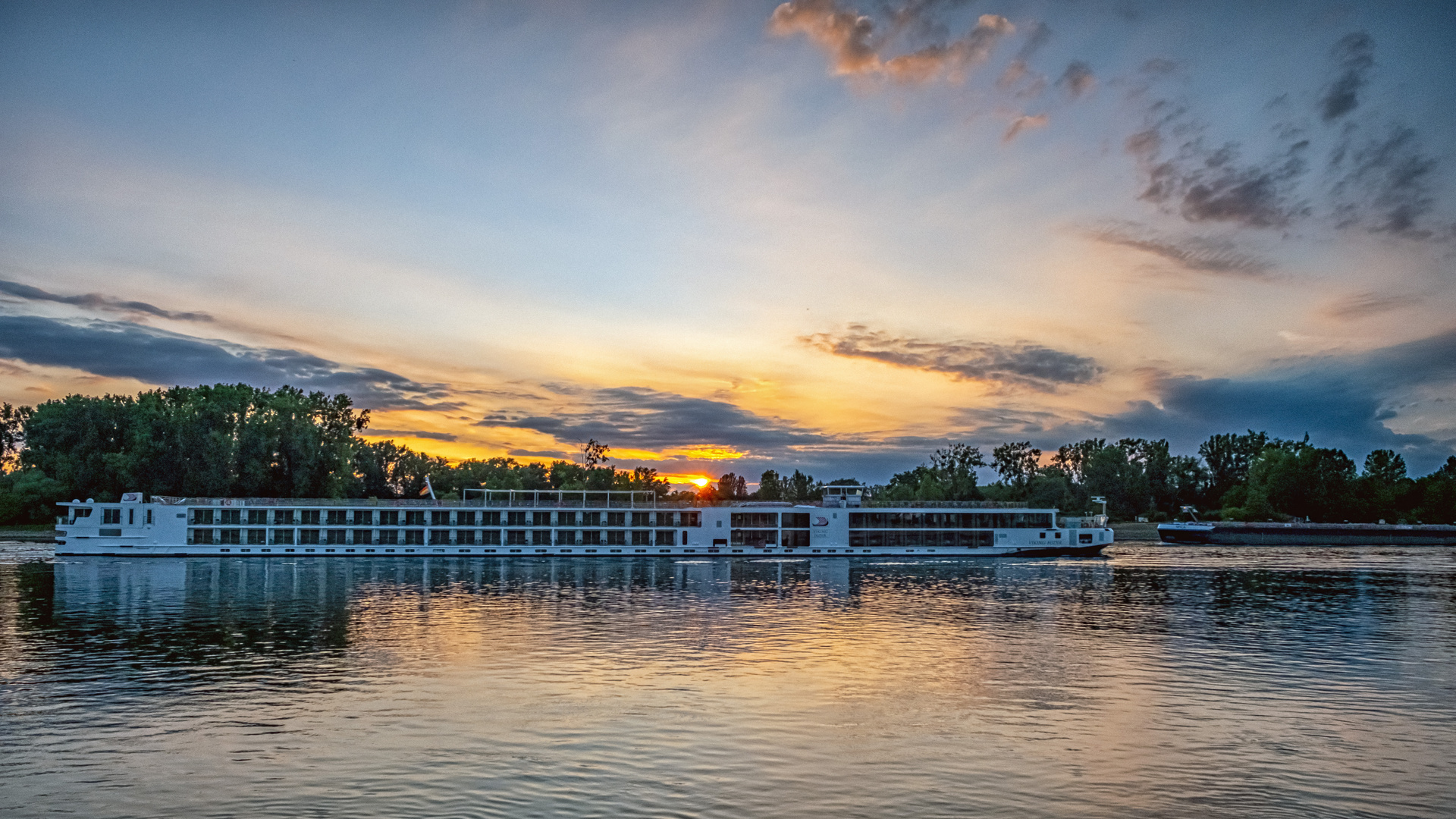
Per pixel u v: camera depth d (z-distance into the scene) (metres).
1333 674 57.53
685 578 115.69
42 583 101.81
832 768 38.28
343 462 180.88
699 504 152.75
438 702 48.69
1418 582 118.38
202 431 171.88
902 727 44.28
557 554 145.50
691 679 54.62
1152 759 39.81
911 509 152.25
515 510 146.25
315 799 34.56
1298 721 46.22
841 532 150.62
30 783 36.34
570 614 81.31
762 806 34.06
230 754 39.84
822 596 96.88
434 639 67.88
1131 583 113.94
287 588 99.38
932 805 34.34
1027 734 43.34
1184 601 95.75
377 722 44.81
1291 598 99.44
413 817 32.81
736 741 41.94
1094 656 62.88
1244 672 57.94
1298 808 34.56
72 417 181.88
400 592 97.50
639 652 63.09
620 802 34.38
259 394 186.25
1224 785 36.84
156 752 40.09
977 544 154.00
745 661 60.38
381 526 142.38
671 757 39.59
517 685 52.78
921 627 75.25
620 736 42.62
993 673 56.81
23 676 54.50
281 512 140.00
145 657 60.53
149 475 172.38
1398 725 45.69
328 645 65.19
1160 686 53.62
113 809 33.69
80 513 140.50
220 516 138.00
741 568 131.25
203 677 54.44
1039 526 156.62
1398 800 35.47
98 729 43.59
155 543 135.62
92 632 69.62
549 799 34.56
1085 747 41.41
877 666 58.91
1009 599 95.62
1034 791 35.94
